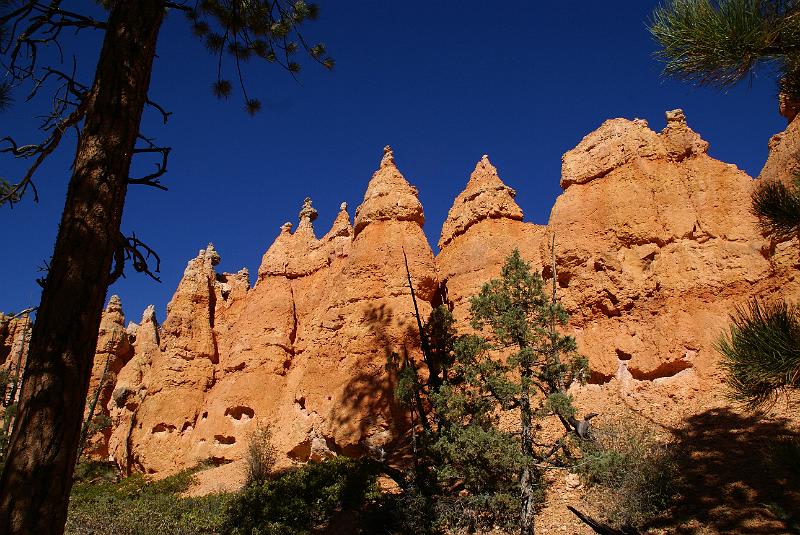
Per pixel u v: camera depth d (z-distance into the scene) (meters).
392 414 24.05
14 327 47.25
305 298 35.59
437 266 30.81
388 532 16.83
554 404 14.68
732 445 15.03
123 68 6.27
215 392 34.25
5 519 4.82
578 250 22.61
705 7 6.14
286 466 26.72
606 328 21.12
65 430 5.21
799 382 6.23
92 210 5.75
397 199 30.75
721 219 21.02
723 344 6.75
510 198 29.92
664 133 23.95
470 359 16.69
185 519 20.97
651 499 13.53
